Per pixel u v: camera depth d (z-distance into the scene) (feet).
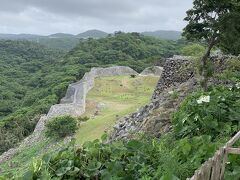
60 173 26.08
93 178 26.48
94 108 133.80
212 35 58.95
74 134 100.27
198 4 57.11
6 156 110.63
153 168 26.04
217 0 55.31
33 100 213.87
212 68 62.85
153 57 290.76
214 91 42.19
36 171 26.08
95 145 29.50
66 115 107.96
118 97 152.25
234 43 58.39
